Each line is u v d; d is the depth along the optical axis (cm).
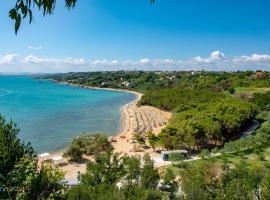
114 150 8656
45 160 7156
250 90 16750
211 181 4475
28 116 14350
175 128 8562
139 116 15088
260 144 7825
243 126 11056
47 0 532
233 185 4022
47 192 1678
